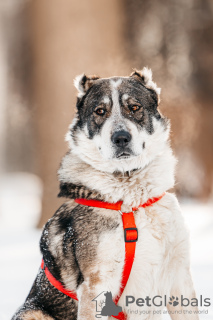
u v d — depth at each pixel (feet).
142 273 14.79
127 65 45.85
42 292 15.88
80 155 16.10
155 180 15.43
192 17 60.54
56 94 43.14
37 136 45.29
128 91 16.33
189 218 49.78
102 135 15.69
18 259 30.83
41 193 44.21
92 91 16.76
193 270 26.30
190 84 60.75
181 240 15.43
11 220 55.26
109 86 16.49
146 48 53.06
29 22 46.26
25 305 16.03
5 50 51.37
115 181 15.28
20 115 53.83
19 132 76.89
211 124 64.64
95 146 15.88
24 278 25.99
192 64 61.77
